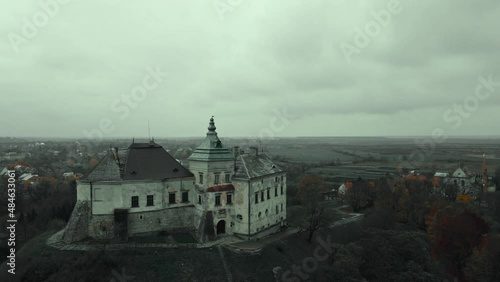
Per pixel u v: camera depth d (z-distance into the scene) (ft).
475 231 253.24
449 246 252.01
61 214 323.78
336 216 375.66
